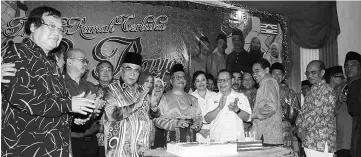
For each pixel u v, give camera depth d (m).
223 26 6.96
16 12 5.52
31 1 5.62
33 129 2.18
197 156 3.23
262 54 7.27
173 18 6.56
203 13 6.80
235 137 4.26
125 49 6.18
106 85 5.57
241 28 7.11
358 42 8.16
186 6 6.66
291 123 5.90
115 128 3.28
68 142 2.38
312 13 7.52
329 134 4.57
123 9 6.20
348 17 8.15
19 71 2.10
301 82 7.52
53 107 2.12
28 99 2.07
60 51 4.37
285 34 7.43
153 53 6.38
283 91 6.03
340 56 7.99
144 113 3.47
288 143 5.67
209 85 6.37
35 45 2.30
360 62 6.06
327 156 4.58
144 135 3.44
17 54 2.15
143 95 3.39
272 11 7.29
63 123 2.34
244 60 7.10
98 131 4.77
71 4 5.87
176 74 4.93
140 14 6.32
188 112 4.76
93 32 5.99
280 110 4.97
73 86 4.38
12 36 5.48
